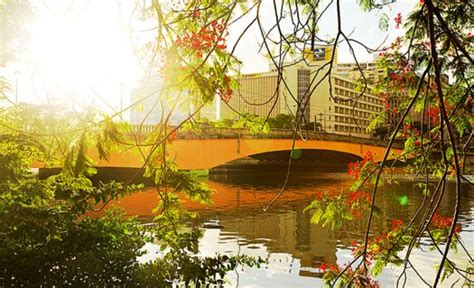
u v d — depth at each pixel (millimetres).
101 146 3477
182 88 3293
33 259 6320
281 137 44344
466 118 4859
